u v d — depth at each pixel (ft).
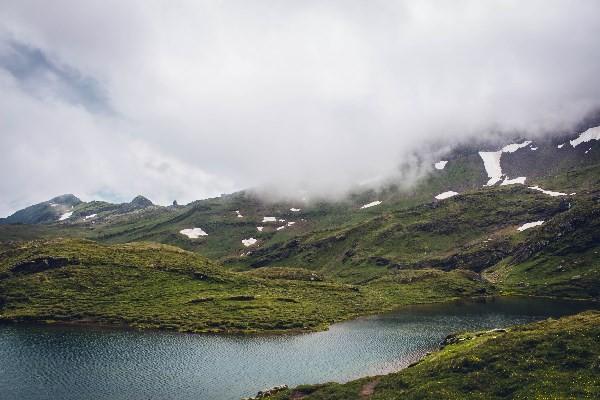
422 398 182.19
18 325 483.51
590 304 599.16
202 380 290.97
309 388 237.45
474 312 561.84
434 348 367.04
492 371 189.16
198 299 581.53
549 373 175.22
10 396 262.06
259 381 287.89
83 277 633.61
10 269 650.84
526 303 627.46
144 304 558.15
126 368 319.88
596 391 153.89
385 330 459.73
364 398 206.80
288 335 446.19
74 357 352.08
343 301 651.25
